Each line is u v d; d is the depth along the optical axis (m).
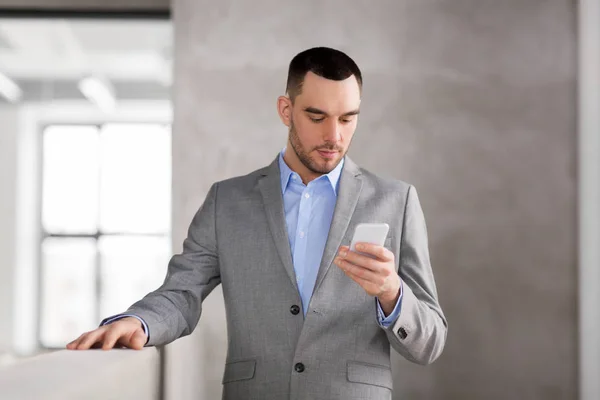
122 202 6.82
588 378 2.87
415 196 1.60
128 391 1.13
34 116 6.82
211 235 1.61
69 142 6.86
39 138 6.86
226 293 1.57
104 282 6.82
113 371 1.03
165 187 6.79
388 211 1.54
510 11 3.04
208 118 3.05
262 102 3.05
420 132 3.03
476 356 2.98
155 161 6.79
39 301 6.87
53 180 6.86
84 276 6.84
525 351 2.98
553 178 3.00
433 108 3.03
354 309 1.48
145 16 3.38
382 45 3.05
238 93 3.05
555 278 2.99
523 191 3.01
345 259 1.29
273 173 1.60
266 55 3.06
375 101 3.04
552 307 2.98
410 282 1.50
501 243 3.00
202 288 1.58
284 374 1.47
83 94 6.48
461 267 3.00
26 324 6.83
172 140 3.04
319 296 1.47
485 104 3.03
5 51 5.57
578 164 2.99
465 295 2.99
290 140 1.56
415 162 3.02
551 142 3.01
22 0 3.35
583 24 2.93
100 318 6.81
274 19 3.07
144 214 6.80
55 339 6.85
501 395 2.97
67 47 5.38
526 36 3.04
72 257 6.85
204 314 2.94
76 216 6.85
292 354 1.47
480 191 3.01
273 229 1.54
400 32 3.05
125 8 3.36
